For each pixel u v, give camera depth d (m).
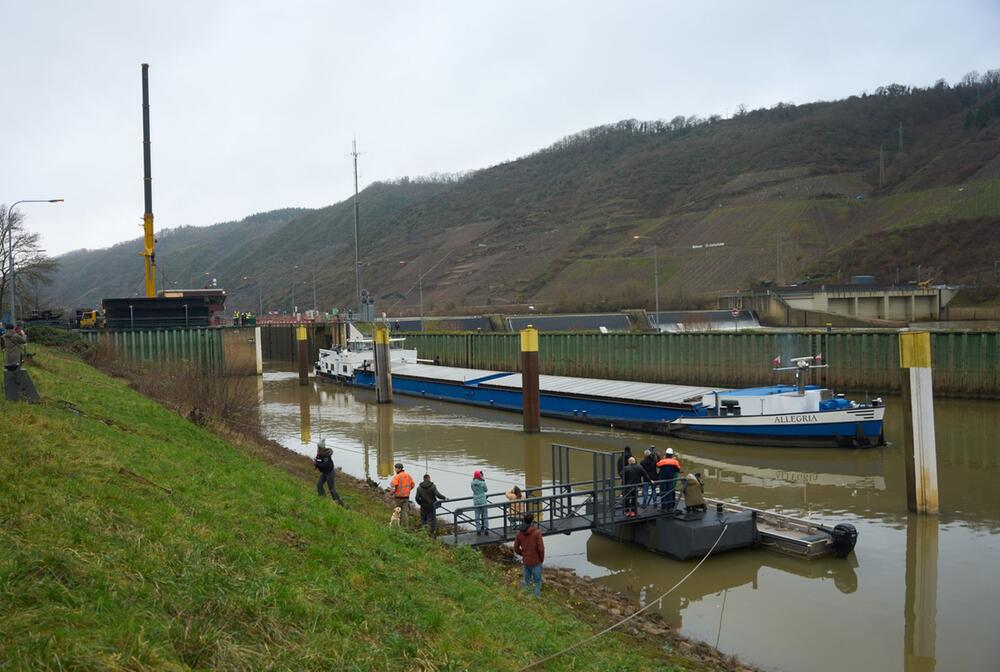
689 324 103.50
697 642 18.31
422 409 64.69
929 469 29.27
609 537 26.75
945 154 192.62
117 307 83.94
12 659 7.16
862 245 143.50
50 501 11.82
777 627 19.52
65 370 36.72
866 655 18.02
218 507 15.08
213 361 79.06
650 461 27.72
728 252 166.25
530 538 18.66
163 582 10.08
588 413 53.97
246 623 9.83
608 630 16.89
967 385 57.38
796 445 42.81
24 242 89.94
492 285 188.62
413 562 16.19
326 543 14.86
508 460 42.31
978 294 96.56
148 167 92.31
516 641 13.16
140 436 22.56
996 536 26.77
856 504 31.56
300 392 79.56
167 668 7.96
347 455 44.50
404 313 162.12
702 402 47.53
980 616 20.11
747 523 25.03
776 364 48.34
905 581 22.67
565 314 122.69
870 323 93.31
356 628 10.96
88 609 8.64
